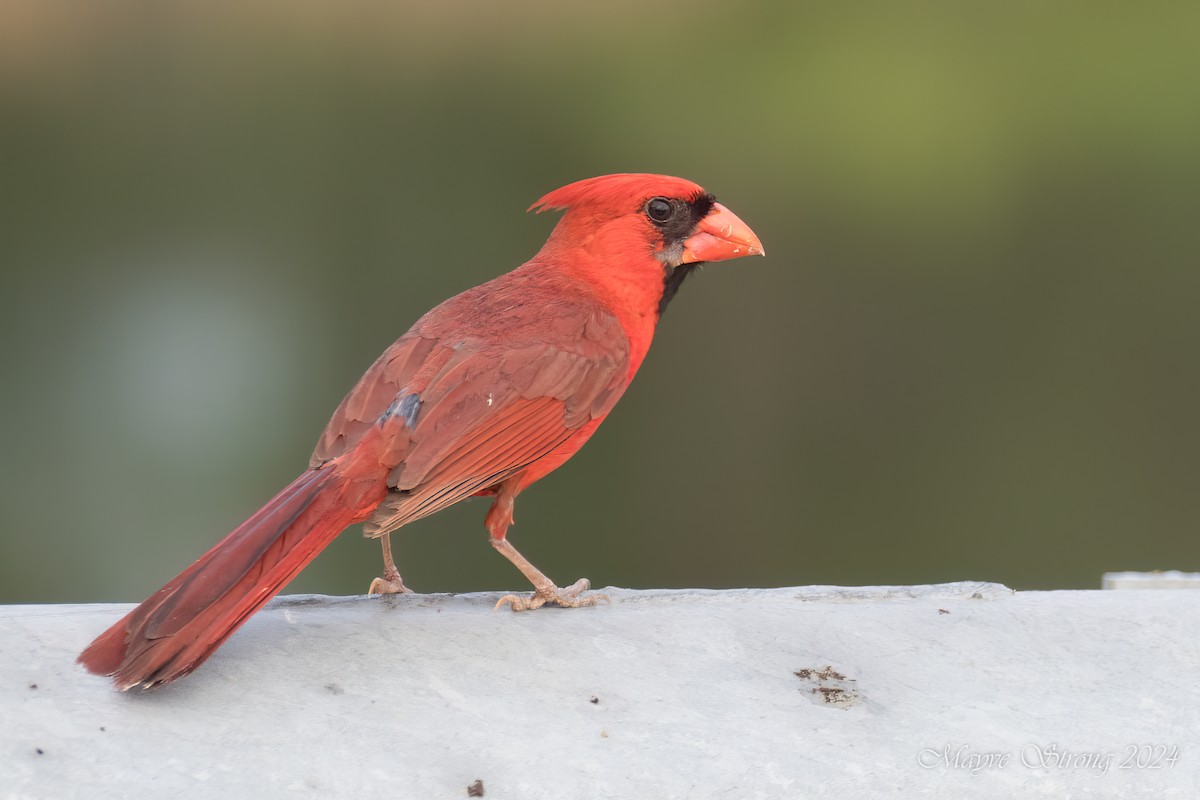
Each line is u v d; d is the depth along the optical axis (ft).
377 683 15.40
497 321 19.39
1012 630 17.43
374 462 17.13
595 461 39.17
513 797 13.84
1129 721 15.58
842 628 17.34
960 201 40.83
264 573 15.47
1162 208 40.40
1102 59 41.01
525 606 18.47
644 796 14.03
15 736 13.78
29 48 40.24
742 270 40.55
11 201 39.24
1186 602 18.37
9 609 17.67
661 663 16.34
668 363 40.11
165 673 14.55
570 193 21.52
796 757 14.70
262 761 13.88
